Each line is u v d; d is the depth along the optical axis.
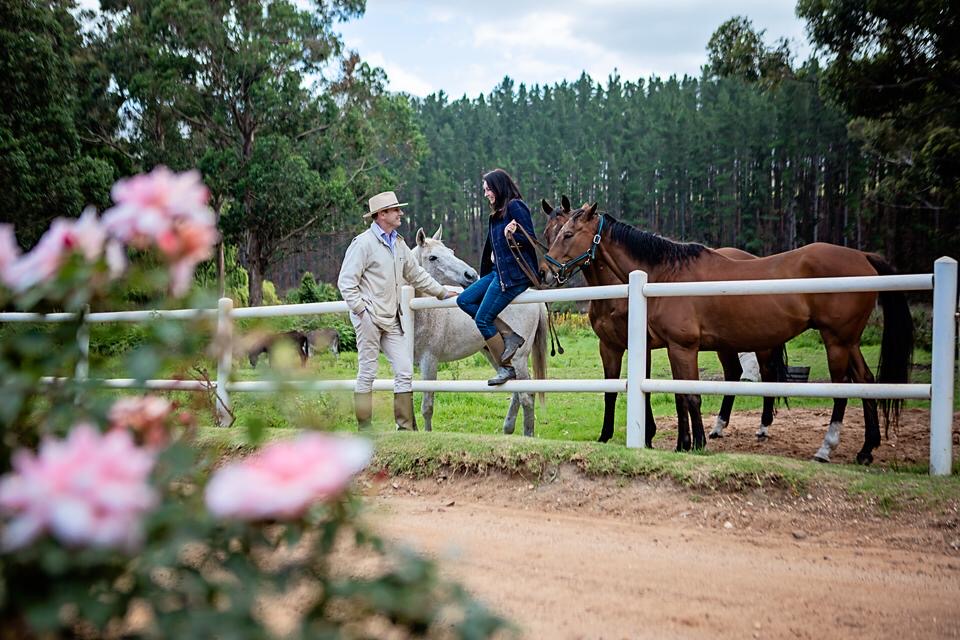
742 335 6.95
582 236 7.31
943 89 18.45
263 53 38.56
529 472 5.64
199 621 1.36
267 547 1.58
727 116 70.88
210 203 38.69
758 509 5.00
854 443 7.69
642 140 82.00
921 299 30.67
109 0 40.59
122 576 1.45
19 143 25.00
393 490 5.73
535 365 8.57
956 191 18.23
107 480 1.17
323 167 41.88
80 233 1.51
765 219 65.56
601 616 3.38
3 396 1.52
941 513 4.68
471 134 102.38
